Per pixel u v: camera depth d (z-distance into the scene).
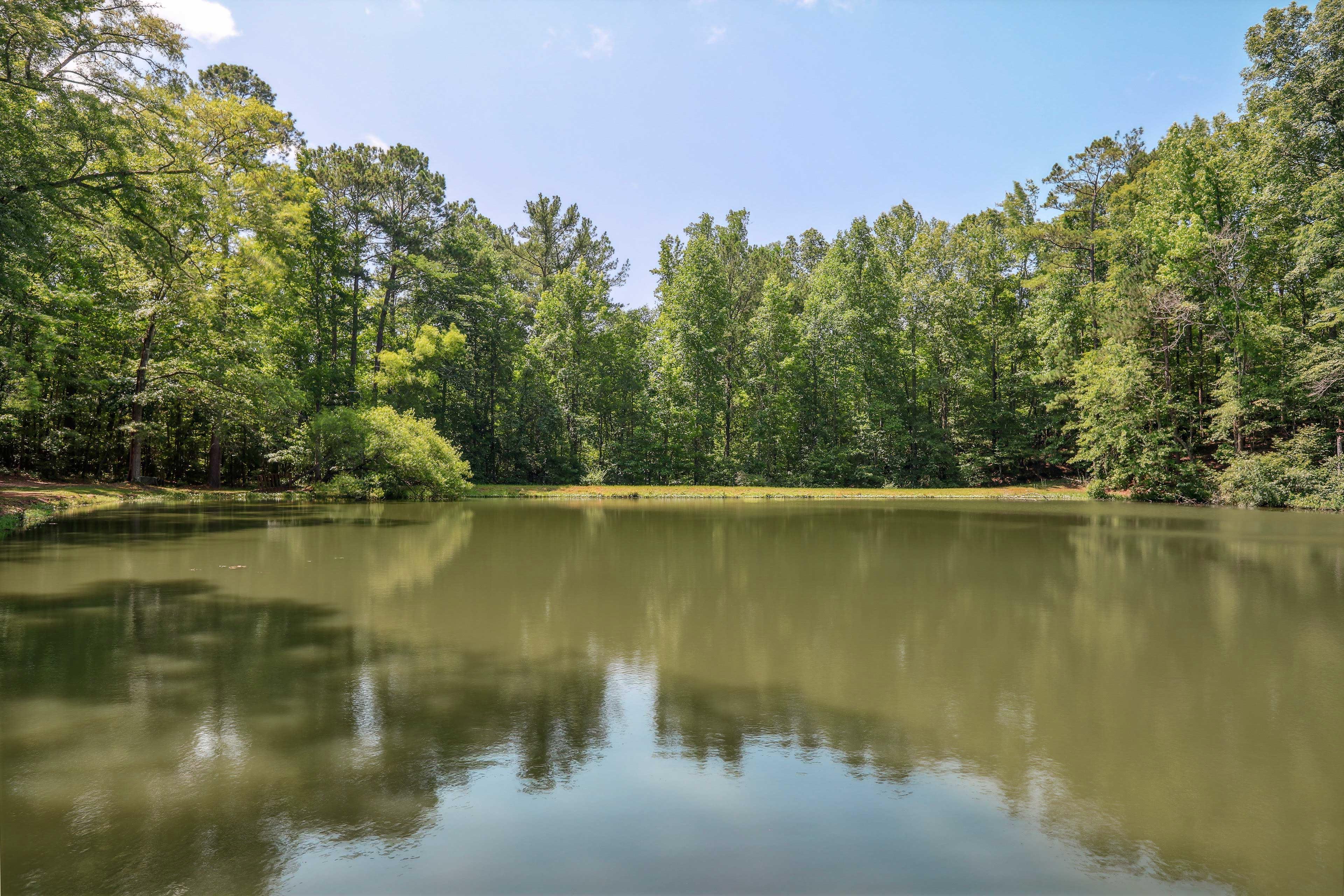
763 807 3.68
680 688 5.56
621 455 41.34
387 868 3.09
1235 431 29.86
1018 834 3.42
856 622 7.80
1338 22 25.58
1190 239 30.66
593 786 3.89
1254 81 28.34
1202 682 5.79
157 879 3.00
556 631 7.29
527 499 31.42
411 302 38.47
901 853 3.24
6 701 5.11
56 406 23.56
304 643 6.76
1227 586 10.16
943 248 46.16
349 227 33.47
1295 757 4.32
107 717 4.84
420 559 12.12
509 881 2.99
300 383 30.81
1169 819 3.58
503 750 4.36
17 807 3.62
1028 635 7.26
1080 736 4.65
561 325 42.38
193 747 4.36
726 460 42.06
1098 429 33.31
